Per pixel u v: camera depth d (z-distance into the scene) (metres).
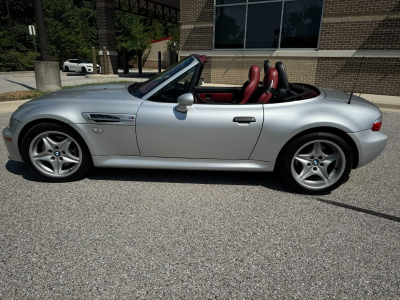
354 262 2.09
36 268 1.99
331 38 9.81
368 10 9.08
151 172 3.61
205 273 1.96
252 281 1.90
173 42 42.38
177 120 2.96
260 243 2.29
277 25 10.62
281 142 2.95
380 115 3.07
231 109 2.96
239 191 3.17
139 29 36.25
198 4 11.83
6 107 7.18
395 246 2.28
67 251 2.16
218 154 3.07
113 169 3.67
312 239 2.35
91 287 1.83
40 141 3.21
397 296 1.79
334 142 2.88
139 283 1.87
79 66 26.30
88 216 2.62
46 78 9.09
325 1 9.59
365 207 2.87
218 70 12.13
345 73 9.89
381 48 9.19
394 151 4.62
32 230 2.40
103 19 17.98
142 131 3.01
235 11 11.21
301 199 3.02
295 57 10.54
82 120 3.00
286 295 1.79
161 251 2.18
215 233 2.41
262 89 3.43
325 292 1.82
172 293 1.79
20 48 33.75
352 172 3.76
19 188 3.13
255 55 11.23
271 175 3.61
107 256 2.11
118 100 3.10
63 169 3.31
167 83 3.08
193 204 2.87
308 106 2.96
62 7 30.69
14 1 37.00
